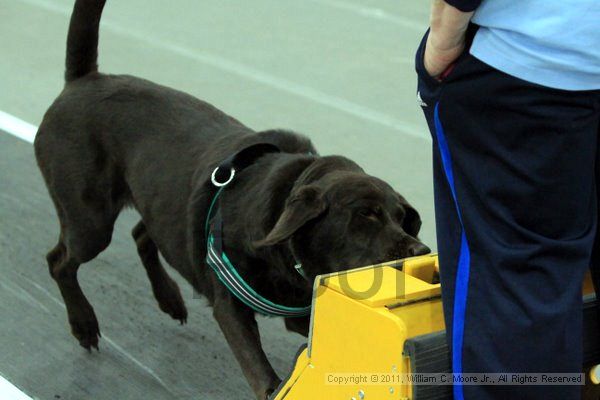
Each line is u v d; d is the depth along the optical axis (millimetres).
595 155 3982
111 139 6668
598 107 3812
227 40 14797
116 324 7230
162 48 14359
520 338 3865
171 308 7172
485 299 3943
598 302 4363
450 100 3941
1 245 8352
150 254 7137
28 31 15352
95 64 7121
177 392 6344
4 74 13031
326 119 11430
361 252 5004
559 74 3699
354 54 14109
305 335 6062
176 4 17016
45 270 7965
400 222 5160
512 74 3734
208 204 5785
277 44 14602
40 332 7074
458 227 4090
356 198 5004
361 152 10406
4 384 6398
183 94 6812
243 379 6520
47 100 11961
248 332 5625
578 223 3969
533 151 3830
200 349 6910
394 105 11969
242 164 5734
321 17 16219
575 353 3959
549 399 3986
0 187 9445
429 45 3920
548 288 3883
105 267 8109
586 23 3629
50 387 6391
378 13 16484
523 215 3938
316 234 5121
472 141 3941
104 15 16188
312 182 5277
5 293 7590
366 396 4207
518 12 3703
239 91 12422
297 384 4629
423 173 9852
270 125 11180
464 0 3629
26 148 10359
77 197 6832
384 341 4055
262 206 5359
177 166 6234
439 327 4293
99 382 6457
